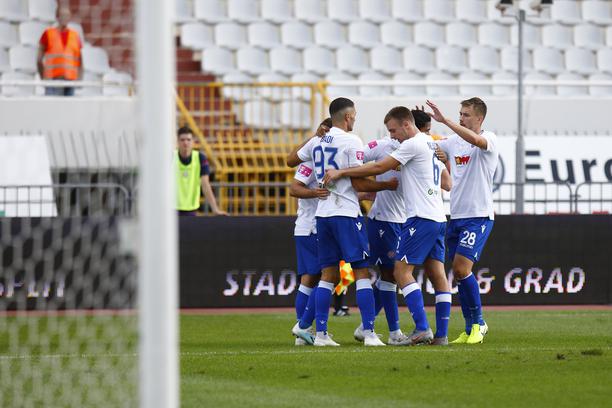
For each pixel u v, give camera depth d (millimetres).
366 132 62625
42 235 44438
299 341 31484
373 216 32656
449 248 33469
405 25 75312
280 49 71875
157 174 15820
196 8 73438
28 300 44406
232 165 61438
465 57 74312
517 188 51531
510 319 40750
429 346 30672
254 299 47094
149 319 15695
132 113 60406
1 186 47219
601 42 77812
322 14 75375
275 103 66812
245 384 22891
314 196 31203
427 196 30859
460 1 77000
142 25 15930
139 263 15938
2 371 24812
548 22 77125
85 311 43625
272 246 47125
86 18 65000
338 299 43469
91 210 49781
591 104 64812
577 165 60562
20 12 69312
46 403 20578
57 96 61094
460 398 20969
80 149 59906
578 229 48000
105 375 23969
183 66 70812
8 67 67938
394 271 31516
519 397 21078
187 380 23531
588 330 36281
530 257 47750
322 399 20875
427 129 32875
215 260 46875
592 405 20219
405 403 20406
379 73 72062
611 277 48156
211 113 63688
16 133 60062
